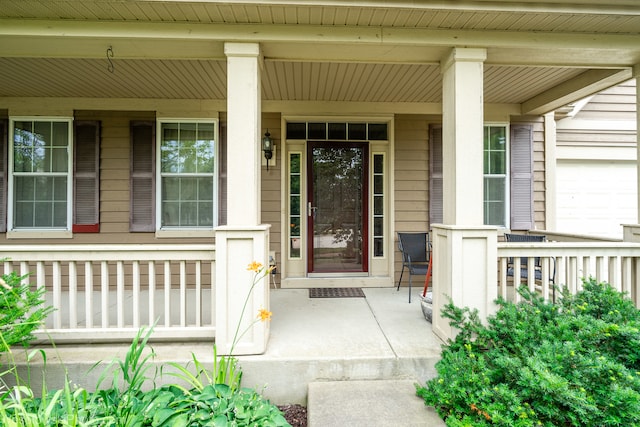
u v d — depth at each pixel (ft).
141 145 14.37
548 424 5.16
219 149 14.52
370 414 6.35
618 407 5.10
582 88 11.80
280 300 12.52
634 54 9.10
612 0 7.55
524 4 7.62
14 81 12.32
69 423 4.76
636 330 5.95
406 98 14.21
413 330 9.37
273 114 14.71
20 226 14.16
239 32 8.11
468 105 8.51
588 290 7.71
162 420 5.41
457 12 7.75
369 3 7.45
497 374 6.09
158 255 8.34
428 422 6.10
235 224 8.07
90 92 13.50
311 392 7.16
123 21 8.03
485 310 8.33
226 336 7.89
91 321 8.31
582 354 6.16
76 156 14.20
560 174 16.63
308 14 7.81
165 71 11.45
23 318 7.13
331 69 11.24
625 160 16.66
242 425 5.54
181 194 14.61
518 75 11.80
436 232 9.29
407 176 15.02
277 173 14.74
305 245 15.10
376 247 15.31
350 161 15.28
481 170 8.49
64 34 8.01
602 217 16.79
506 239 14.65
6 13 7.79
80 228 14.21
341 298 12.83
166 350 8.16
